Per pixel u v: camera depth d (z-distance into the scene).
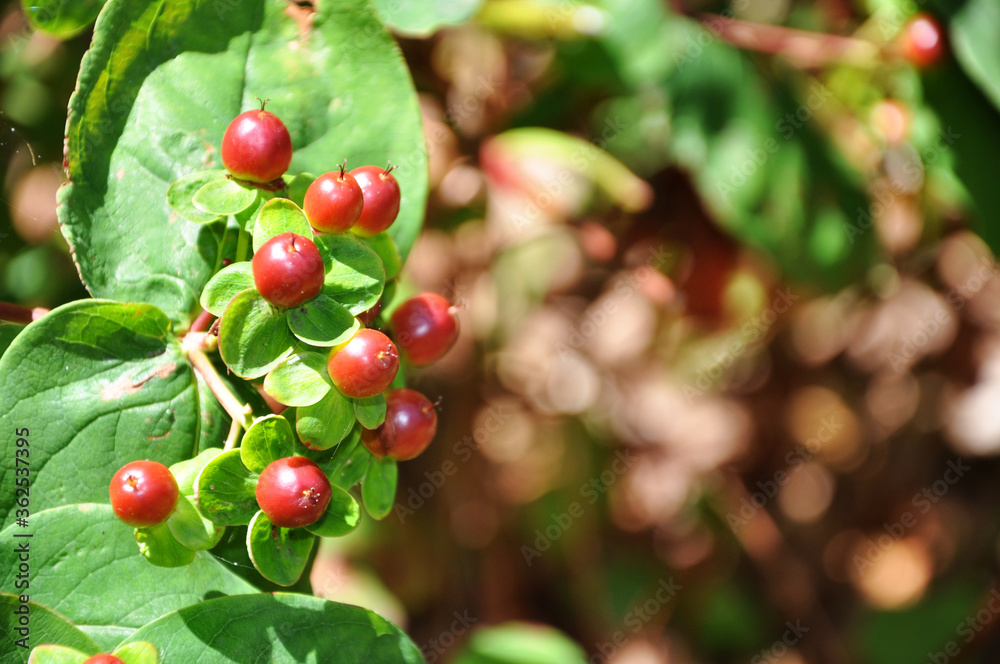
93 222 0.39
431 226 0.59
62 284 0.45
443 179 0.58
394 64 0.40
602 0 0.53
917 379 0.72
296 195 0.39
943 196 0.55
